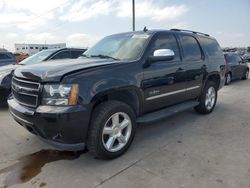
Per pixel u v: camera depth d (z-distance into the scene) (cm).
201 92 527
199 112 555
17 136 421
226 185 275
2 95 582
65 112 282
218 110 606
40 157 345
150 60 379
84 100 294
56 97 288
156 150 367
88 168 314
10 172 305
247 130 455
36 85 302
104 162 330
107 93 321
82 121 296
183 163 326
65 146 302
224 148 373
